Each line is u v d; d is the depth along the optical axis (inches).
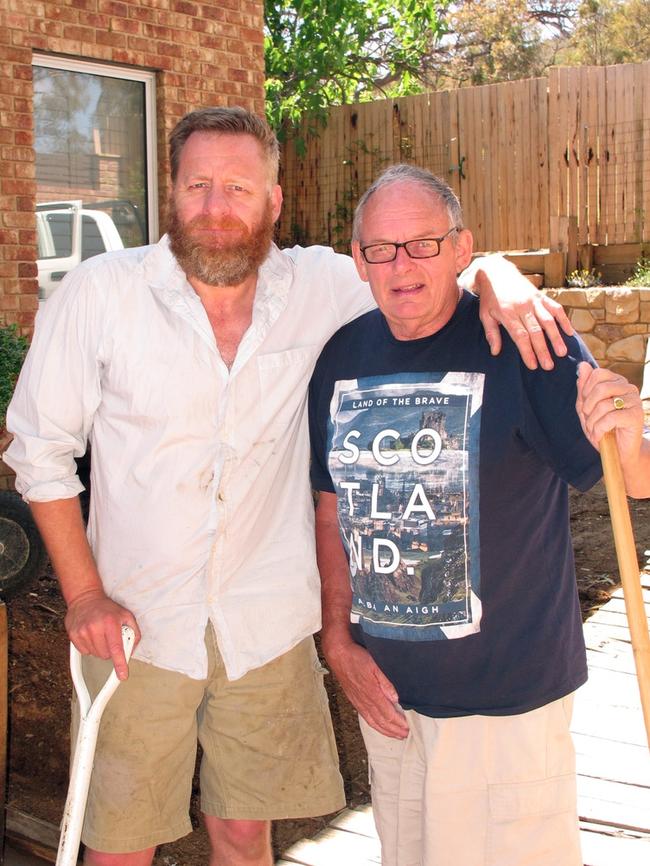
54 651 188.9
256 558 94.2
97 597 90.7
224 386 90.0
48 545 92.6
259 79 284.2
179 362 89.4
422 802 86.1
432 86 743.1
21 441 91.8
